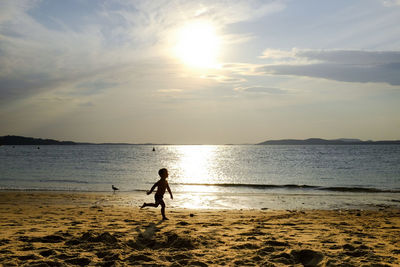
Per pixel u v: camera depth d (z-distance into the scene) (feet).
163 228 23.41
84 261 12.75
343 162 179.11
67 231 21.06
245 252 14.94
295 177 100.83
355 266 12.25
